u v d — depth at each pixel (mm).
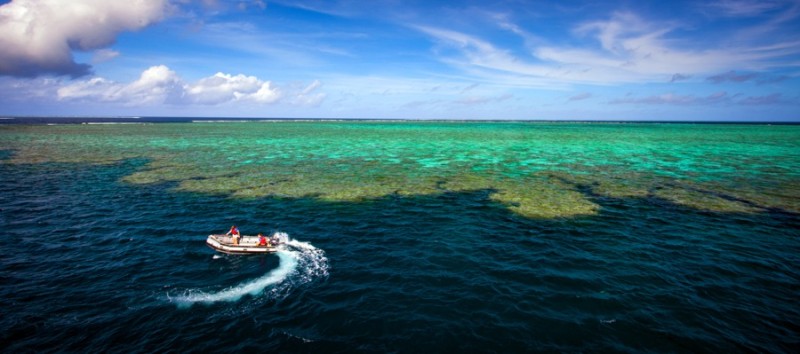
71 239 24078
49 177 43594
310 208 31016
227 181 41375
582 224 27125
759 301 16766
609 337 14266
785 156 66562
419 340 14094
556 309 16094
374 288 17859
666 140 104500
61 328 14773
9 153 64562
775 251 22375
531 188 38375
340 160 59344
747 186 39812
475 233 25203
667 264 20484
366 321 15273
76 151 68812
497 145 87625
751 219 28469
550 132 146000
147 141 91000
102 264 20453
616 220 28047
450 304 16469
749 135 129500
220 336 14398
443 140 102062
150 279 18812
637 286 18047
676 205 32219
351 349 13625
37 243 23359
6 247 22656
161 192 36344
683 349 13641
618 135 127500
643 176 45625
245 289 17859
